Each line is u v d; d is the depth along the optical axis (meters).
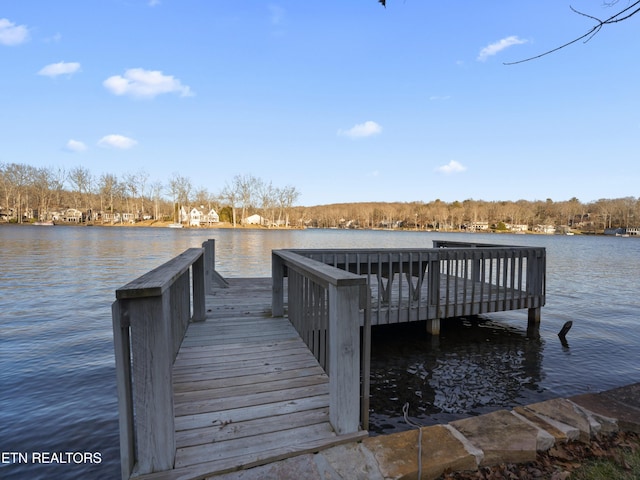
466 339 5.53
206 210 77.62
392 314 4.89
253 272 13.71
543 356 4.85
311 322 3.23
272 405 2.23
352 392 1.95
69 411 3.22
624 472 1.83
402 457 1.77
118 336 1.49
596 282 12.36
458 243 7.27
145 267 14.11
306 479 1.60
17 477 2.33
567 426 2.12
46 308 7.35
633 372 4.33
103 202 70.38
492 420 2.18
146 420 1.54
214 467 1.62
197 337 3.62
